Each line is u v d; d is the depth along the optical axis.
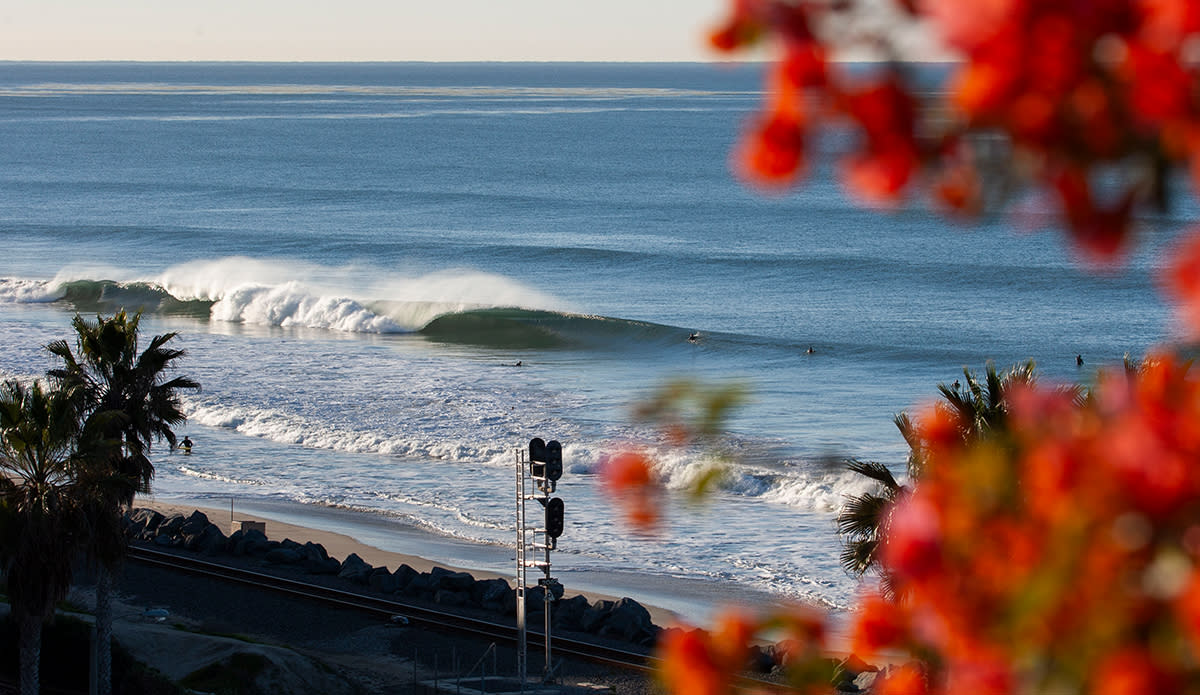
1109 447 5.81
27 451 97.69
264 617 141.38
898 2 5.19
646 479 8.23
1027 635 5.89
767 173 5.36
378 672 126.00
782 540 165.88
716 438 8.22
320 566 156.75
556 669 125.69
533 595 145.12
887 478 73.00
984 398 56.19
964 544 6.38
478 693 118.50
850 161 5.36
